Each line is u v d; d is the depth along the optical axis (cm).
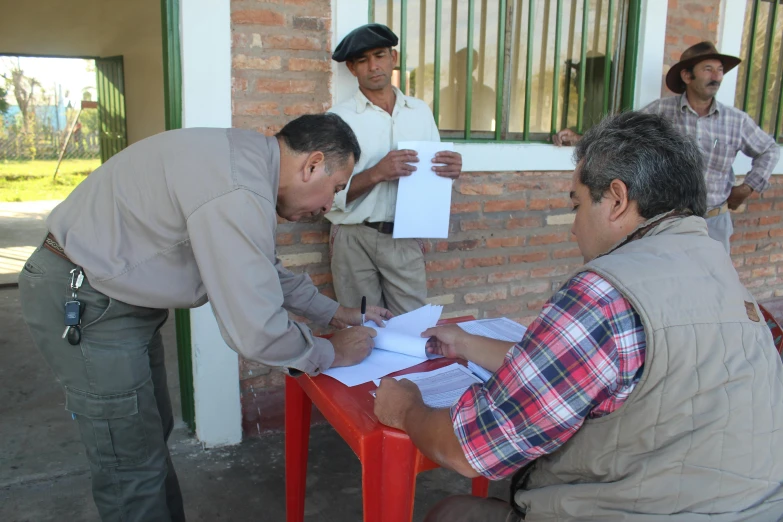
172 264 147
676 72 333
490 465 106
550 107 339
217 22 241
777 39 404
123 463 156
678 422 98
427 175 247
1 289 504
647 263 103
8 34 800
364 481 134
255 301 135
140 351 156
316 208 156
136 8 711
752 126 341
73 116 1756
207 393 266
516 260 335
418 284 270
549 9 327
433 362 167
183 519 193
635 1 338
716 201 346
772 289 438
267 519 227
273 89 259
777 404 101
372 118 256
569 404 99
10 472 249
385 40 244
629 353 97
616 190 112
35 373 344
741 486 98
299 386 184
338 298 272
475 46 312
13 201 1073
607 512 104
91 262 143
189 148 141
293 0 256
